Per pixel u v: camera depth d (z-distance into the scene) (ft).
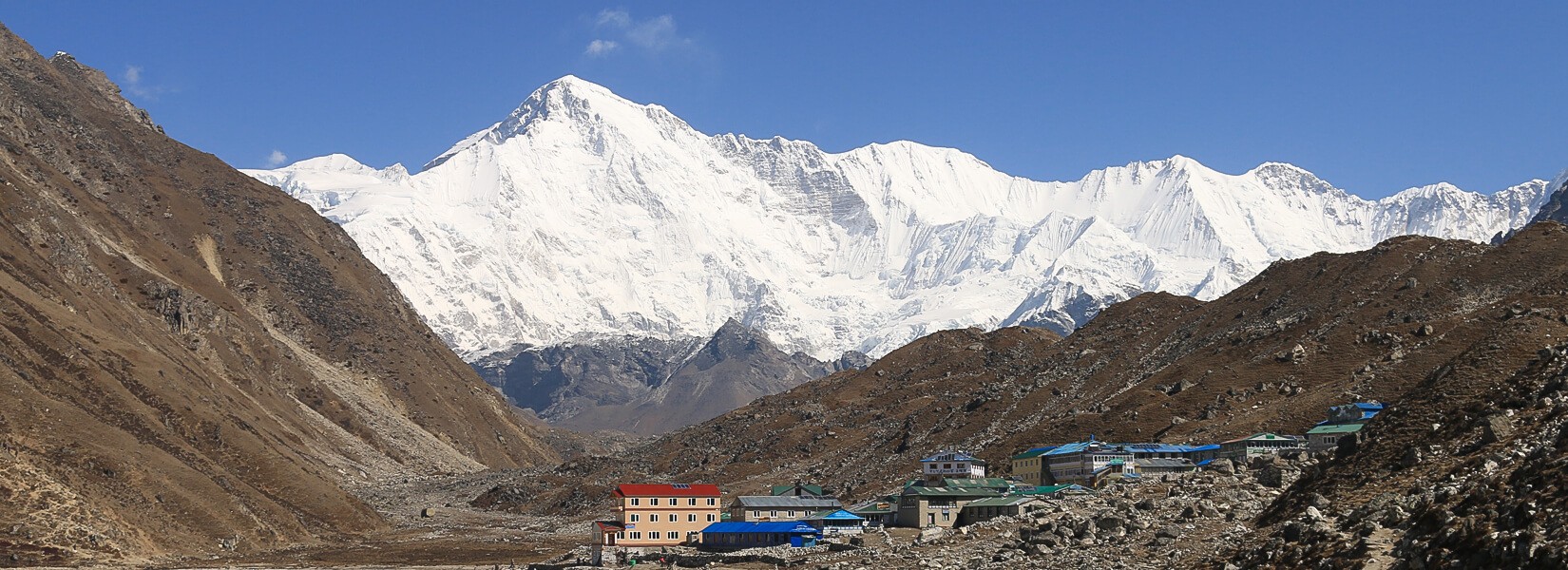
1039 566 461.78
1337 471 453.58
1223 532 459.73
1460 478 382.22
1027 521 579.89
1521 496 329.72
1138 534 483.92
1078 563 453.58
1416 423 454.81
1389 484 414.41
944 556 521.24
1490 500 340.80
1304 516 405.59
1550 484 327.47
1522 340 520.83
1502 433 403.34
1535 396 417.49
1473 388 464.65
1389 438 453.17
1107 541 485.56
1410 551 338.34
